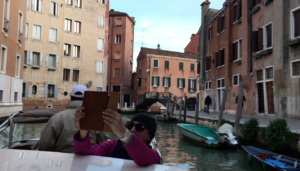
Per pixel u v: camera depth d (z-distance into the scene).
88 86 29.77
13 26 17.23
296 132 7.07
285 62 12.37
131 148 1.36
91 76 30.27
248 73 16.17
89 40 30.25
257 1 15.60
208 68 23.83
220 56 20.70
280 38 12.74
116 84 41.09
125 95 41.97
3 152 1.29
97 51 30.95
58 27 27.83
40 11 26.55
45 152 1.33
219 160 7.85
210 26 23.97
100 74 31.14
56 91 27.20
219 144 9.60
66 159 1.24
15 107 17.70
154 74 37.97
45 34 26.81
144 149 1.38
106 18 32.28
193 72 40.12
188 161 7.80
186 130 11.73
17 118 3.65
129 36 43.31
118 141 2.28
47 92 26.61
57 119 2.79
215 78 22.06
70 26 29.00
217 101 21.61
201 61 25.70
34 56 26.20
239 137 10.47
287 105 12.15
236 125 10.02
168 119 23.17
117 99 1.37
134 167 1.26
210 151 9.22
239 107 10.07
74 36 29.05
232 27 19.05
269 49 13.77
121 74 41.09
